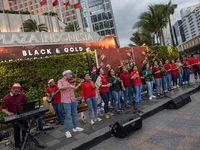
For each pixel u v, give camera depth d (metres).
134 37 27.31
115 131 3.71
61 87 3.83
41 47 10.46
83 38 12.41
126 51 9.60
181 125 3.70
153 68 7.21
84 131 4.14
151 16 15.28
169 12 15.55
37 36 10.44
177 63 8.75
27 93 6.88
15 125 3.55
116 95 5.46
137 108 5.64
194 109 4.70
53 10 67.56
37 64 7.32
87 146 3.38
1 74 6.46
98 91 5.40
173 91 7.65
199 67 8.88
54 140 3.85
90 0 71.25
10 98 3.87
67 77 4.05
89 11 71.06
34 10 63.97
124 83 6.13
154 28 15.86
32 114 3.33
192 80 10.05
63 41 11.40
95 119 4.99
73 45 11.84
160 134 3.42
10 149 3.67
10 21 38.56
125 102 6.20
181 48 44.31
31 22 38.66
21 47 9.78
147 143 3.10
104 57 8.69
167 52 12.38
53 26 47.81
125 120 3.67
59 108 5.29
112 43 14.23
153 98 6.98
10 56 9.40
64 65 8.03
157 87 7.14
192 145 2.71
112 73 5.35
